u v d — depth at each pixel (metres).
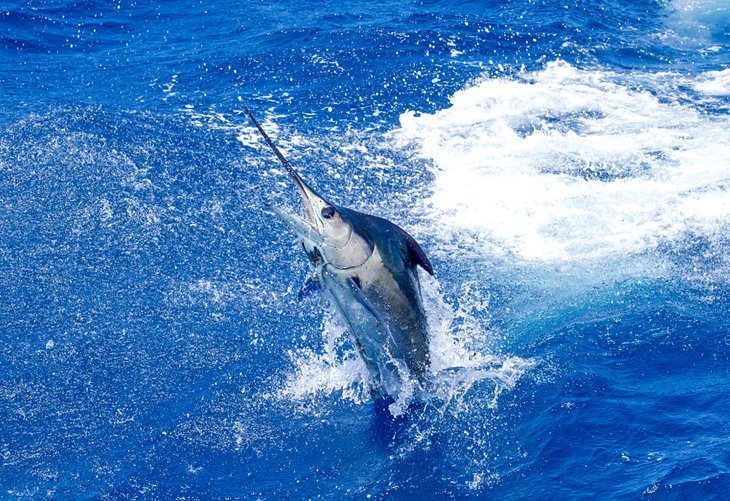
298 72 16.91
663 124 14.92
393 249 8.30
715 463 7.65
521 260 11.69
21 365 9.61
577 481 7.72
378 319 8.45
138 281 11.11
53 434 8.64
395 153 14.19
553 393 8.92
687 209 12.52
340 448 8.46
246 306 10.74
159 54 18.05
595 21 19.41
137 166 13.46
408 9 20.17
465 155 14.14
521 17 19.55
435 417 8.76
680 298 10.59
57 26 19.28
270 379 9.49
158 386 9.36
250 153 14.05
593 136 14.61
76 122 14.60
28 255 11.48
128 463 8.27
